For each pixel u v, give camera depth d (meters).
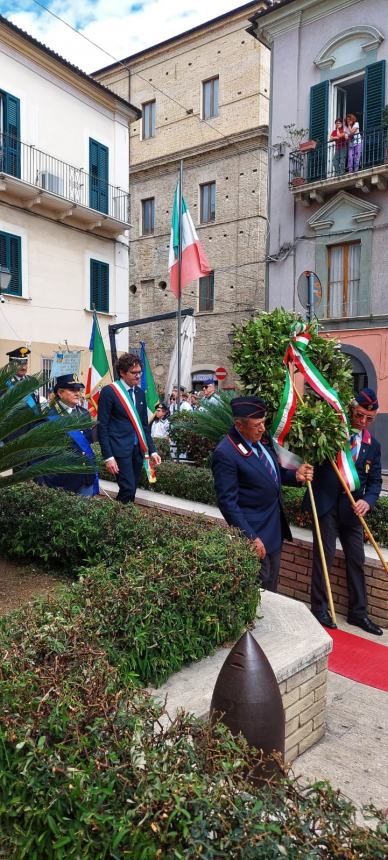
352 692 3.98
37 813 1.74
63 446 4.44
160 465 7.84
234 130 24.41
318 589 5.13
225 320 25.05
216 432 7.04
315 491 5.13
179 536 3.75
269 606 3.75
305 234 17.33
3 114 17.20
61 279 19.20
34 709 1.97
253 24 17.66
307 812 1.67
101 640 2.65
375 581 5.12
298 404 4.75
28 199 17.80
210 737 1.98
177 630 2.93
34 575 4.59
